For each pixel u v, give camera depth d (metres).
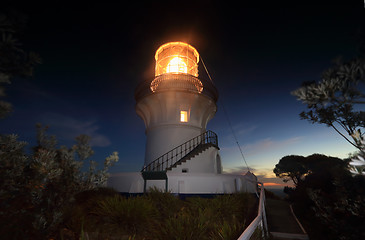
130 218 5.77
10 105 2.52
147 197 8.66
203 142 16.88
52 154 4.34
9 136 4.18
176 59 17.97
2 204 3.68
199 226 5.41
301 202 10.26
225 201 7.96
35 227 3.85
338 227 4.48
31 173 4.26
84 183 4.98
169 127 15.99
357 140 2.16
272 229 8.11
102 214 6.29
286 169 33.66
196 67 18.58
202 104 16.97
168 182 11.30
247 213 8.00
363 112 2.95
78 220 5.47
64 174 4.72
